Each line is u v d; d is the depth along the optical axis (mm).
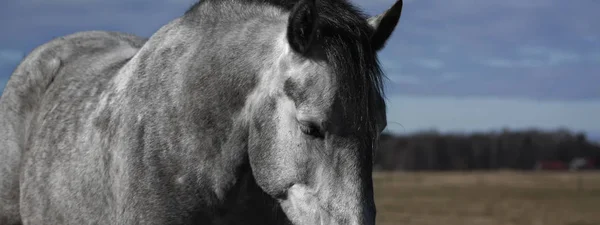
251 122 3844
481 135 91188
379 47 3883
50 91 5137
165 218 4094
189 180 4059
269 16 4195
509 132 93625
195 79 4086
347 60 3525
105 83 4770
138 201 4117
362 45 3609
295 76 3602
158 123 4141
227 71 3998
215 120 4004
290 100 3617
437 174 75062
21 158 5105
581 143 95188
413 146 86438
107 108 4445
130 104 4289
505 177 69000
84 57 5297
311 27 3541
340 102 3484
